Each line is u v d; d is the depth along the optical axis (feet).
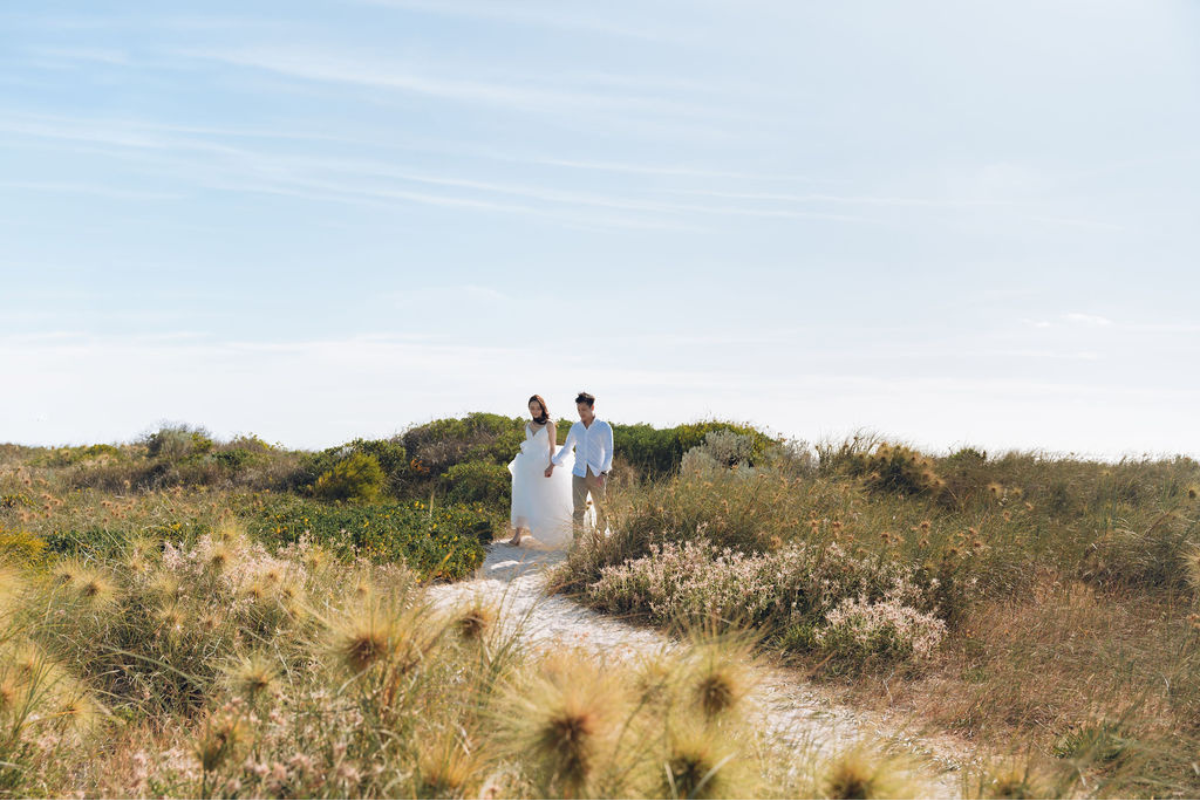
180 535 22.52
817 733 13.11
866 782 7.36
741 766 7.02
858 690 16.07
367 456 46.39
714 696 7.36
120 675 15.28
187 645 15.28
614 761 6.67
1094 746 12.50
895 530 26.48
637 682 8.12
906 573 22.11
